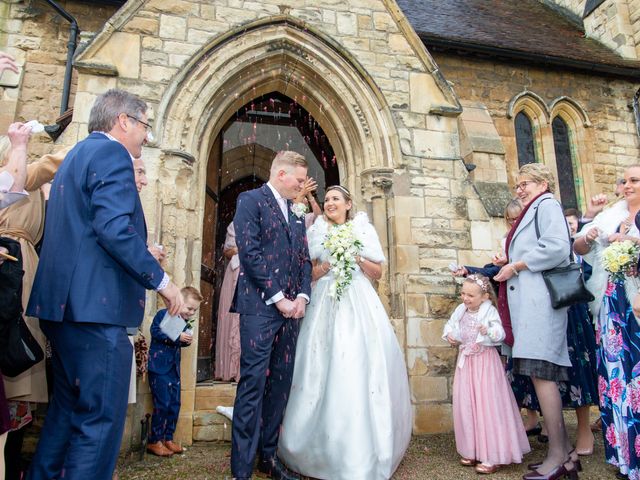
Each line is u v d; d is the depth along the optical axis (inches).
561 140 417.7
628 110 430.3
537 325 137.2
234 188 395.2
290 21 231.8
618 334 136.7
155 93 210.5
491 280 178.4
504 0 562.9
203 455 166.6
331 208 164.9
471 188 240.5
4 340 93.5
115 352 89.6
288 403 141.3
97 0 320.8
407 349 215.0
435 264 227.1
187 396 189.3
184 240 203.9
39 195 126.6
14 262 96.8
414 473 147.1
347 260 144.5
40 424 163.2
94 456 84.0
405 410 144.1
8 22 310.7
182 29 220.1
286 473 134.3
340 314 143.6
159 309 193.6
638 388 129.8
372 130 236.5
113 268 92.4
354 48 243.0
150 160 201.9
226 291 246.4
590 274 160.6
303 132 287.6
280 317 135.8
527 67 406.9
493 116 389.1
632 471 128.4
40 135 297.7
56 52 314.3
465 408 153.8
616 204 157.6
